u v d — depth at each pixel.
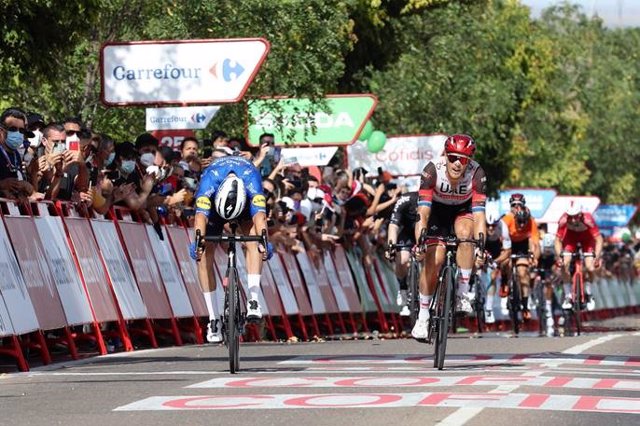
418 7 75.44
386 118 77.06
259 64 47.06
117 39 52.50
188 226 43.75
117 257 37.16
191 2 52.38
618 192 163.50
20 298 30.61
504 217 56.69
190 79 47.31
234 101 47.19
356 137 61.53
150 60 47.28
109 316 35.72
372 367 28.86
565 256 57.16
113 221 37.53
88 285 34.84
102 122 53.22
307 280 52.00
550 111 130.38
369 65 76.88
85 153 36.88
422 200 29.44
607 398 22.16
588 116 156.38
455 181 29.34
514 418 19.58
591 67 159.12
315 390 23.30
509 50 103.75
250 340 45.97
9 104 52.00
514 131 100.25
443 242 29.03
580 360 30.70
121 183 39.09
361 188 58.06
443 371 27.48
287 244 49.25
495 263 55.97
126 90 47.38
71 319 33.34
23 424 19.55
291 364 29.84
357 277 58.25
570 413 20.30
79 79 52.12
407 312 43.56
